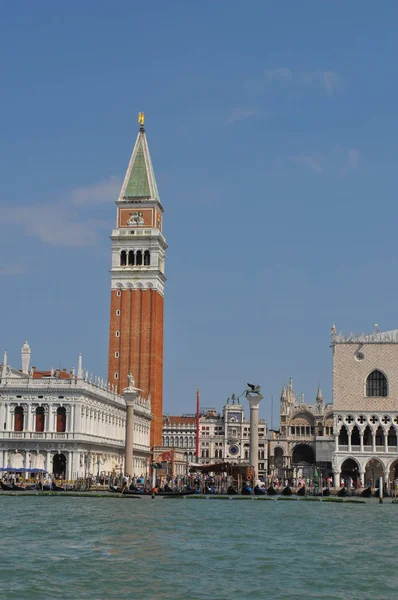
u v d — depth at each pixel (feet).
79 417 513.45
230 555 198.18
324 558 195.83
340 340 522.88
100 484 488.44
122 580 163.94
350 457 514.27
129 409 499.92
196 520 284.82
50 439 508.12
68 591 154.10
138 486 461.37
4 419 513.86
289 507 363.97
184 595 152.46
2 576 166.40
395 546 219.00
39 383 517.14
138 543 215.51
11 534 230.68
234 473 506.07
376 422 514.27
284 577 171.01
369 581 167.94
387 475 507.71
